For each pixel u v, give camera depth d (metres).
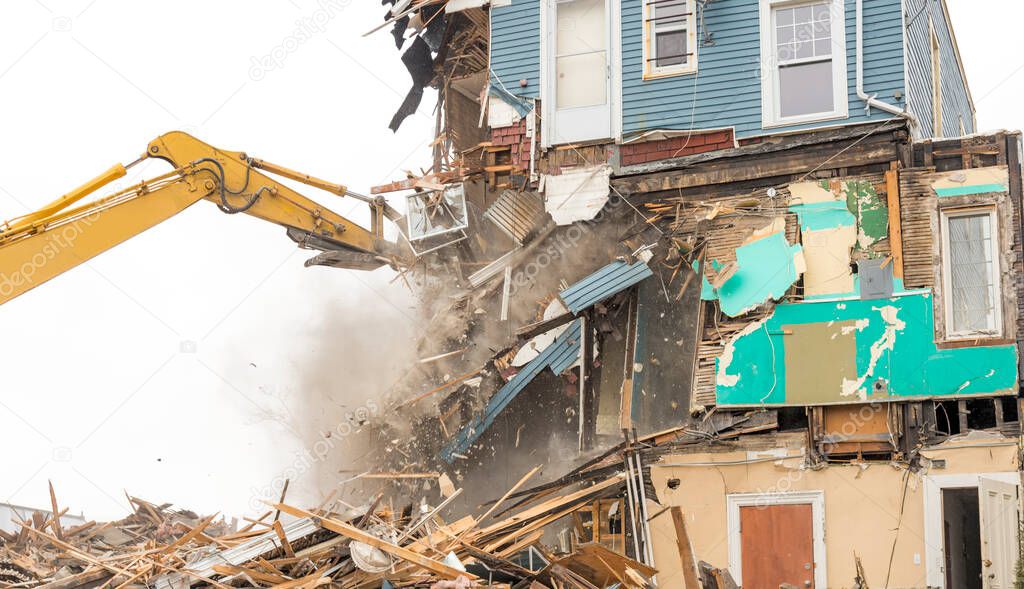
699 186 27.80
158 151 23.77
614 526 25.86
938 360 24.84
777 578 25.03
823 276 26.19
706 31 28.55
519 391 27.48
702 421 26.41
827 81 27.41
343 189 27.64
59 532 26.56
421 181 29.77
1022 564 23.19
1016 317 24.56
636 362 27.27
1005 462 23.95
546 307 28.36
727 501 25.73
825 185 26.62
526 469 28.20
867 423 25.33
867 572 24.44
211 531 28.84
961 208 25.52
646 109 28.80
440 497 28.55
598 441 27.45
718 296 26.73
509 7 30.81
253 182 25.44
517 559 22.47
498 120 30.25
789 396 25.73
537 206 29.47
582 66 29.92
